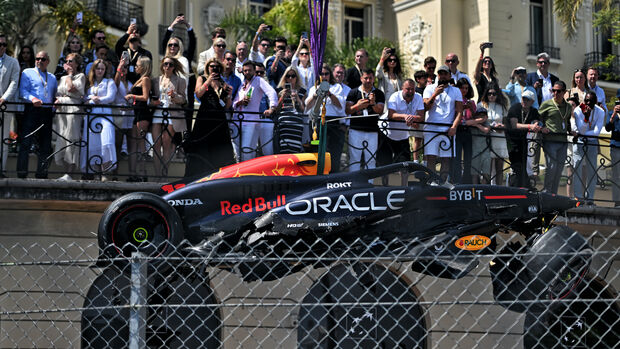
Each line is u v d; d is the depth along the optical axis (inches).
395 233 423.2
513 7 1136.2
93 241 502.3
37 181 483.5
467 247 424.2
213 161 527.2
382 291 525.7
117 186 490.0
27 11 764.6
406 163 434.3
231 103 541.6
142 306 259.9
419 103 562.9
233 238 416.8
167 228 393.1
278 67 609.0
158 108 517.0
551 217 448.1
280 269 409.1
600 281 571.8
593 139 603.2
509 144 582.9
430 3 1155.3
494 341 535.8
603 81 1178.6
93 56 598.9
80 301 486.9
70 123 530.3
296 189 423.2
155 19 1075.3
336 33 1182.9
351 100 552.7
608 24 1084.5
